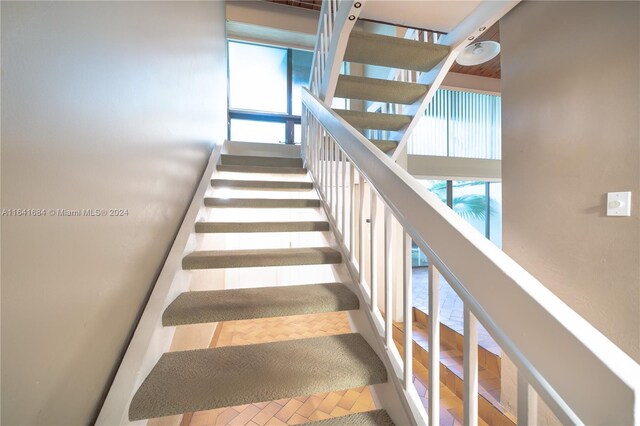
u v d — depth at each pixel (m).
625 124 1.14
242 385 0.82
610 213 1.19
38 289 0.54
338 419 0.86
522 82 1.58
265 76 4.67
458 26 1.71
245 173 2.39
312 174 2.31
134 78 0.96
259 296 1.19
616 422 0.30
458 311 3.30
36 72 0.54
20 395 0.49
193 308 1.06
